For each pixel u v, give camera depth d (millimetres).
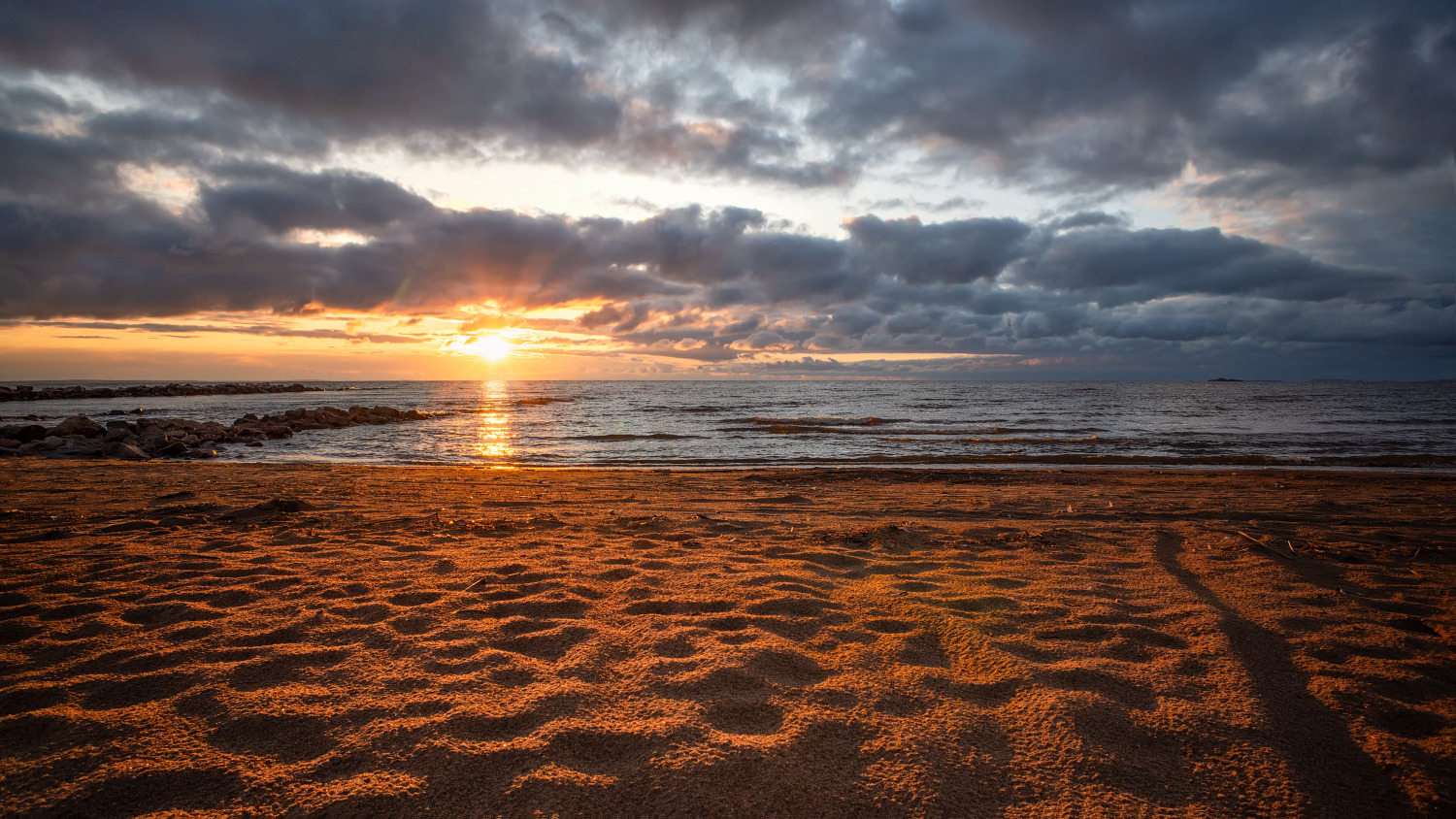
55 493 8094
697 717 2285
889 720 2293
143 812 1804
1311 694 2514
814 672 2689
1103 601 3637
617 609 3479
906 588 3934
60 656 2781
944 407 45875
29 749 2066
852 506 7875
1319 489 9773
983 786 1957
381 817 1797
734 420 32500
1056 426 27797
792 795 1907
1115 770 2023
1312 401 56375
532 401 57125
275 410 41812
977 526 6391
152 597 3605
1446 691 2566
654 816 1821
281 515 6348
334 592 3762
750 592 3748
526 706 2359
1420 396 70688
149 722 2238
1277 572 4254
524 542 5242
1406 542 5480
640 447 19812
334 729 2209
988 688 2543
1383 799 1918
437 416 36188
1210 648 2918
